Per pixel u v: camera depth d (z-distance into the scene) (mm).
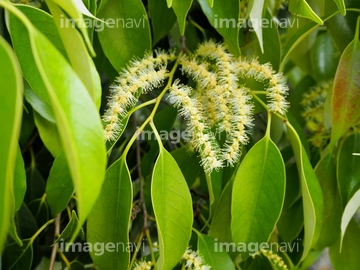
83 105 167
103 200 290
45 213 376
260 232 306
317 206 312
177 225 283
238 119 297
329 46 463
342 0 285
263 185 302
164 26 357
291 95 464
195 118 291
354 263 393
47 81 158
